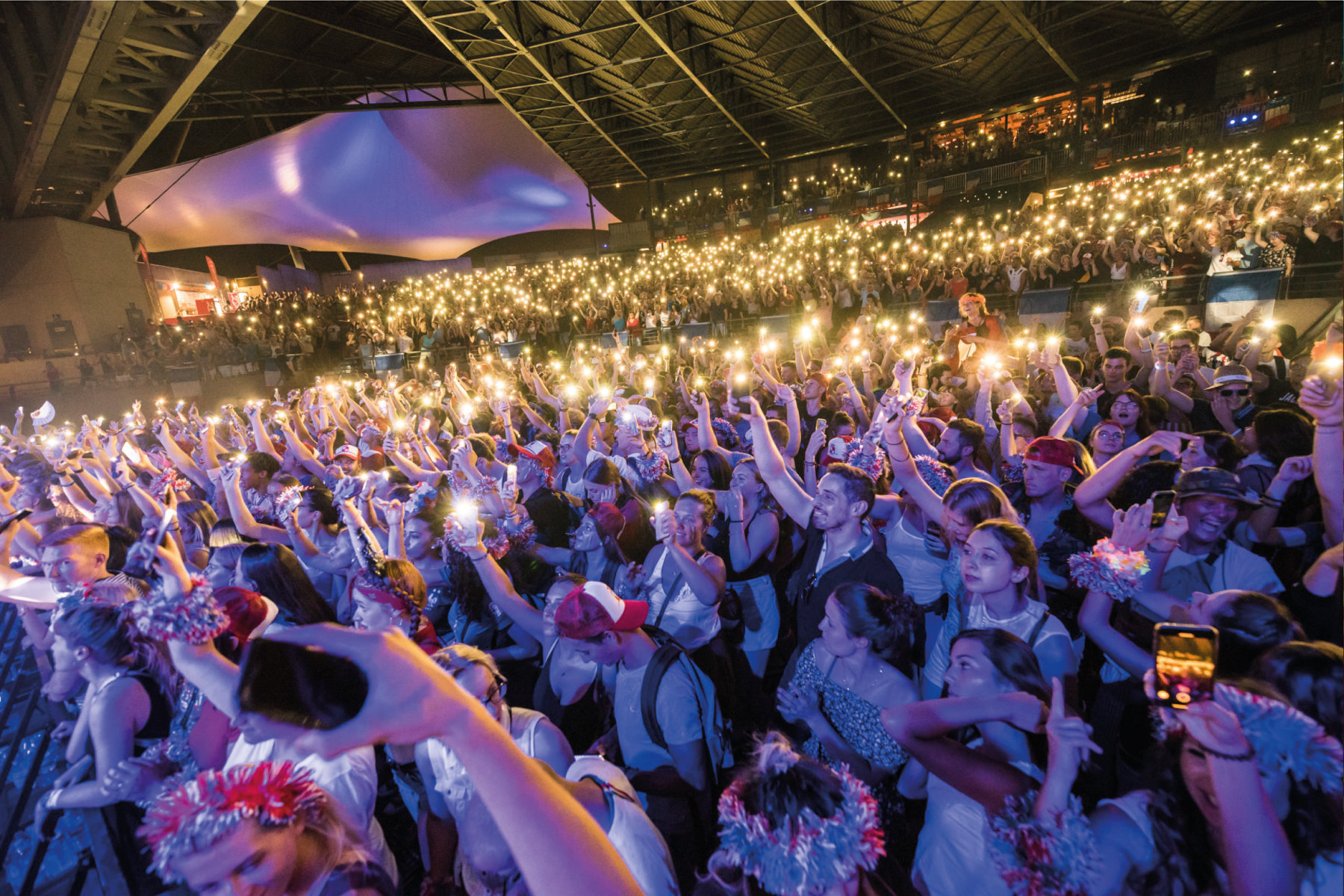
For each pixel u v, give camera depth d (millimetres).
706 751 2516
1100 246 14586
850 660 2506
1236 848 1280
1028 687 1988
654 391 8930
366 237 41938
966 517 2928
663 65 28828
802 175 36156
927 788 2234
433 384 13586
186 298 37125
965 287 16469
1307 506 3447
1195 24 23469
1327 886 1263
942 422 5387
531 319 23188
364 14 26094
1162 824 1528
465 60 27453
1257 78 24516
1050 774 1623
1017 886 1559
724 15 24719
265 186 34656
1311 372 2117
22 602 3674
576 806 728
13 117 16953
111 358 23016
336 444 8000
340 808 1457
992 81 28172
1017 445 4730
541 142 37406
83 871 2760
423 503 4047
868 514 3248
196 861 1148
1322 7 21594
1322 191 12586
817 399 7730
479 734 647
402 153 36375
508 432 6719
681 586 3424
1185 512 2883
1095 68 26797
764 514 3926
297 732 541
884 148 34250
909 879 2156
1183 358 6367
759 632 3887
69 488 5613
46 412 5816
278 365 23766
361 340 25062
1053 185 27984
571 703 3174
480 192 40375
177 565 1691
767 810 1272
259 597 2471
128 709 2410
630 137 35094
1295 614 2750
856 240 27156
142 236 35000
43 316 24125
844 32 24234
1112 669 2646
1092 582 2396
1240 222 13344
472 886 2104
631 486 4730
